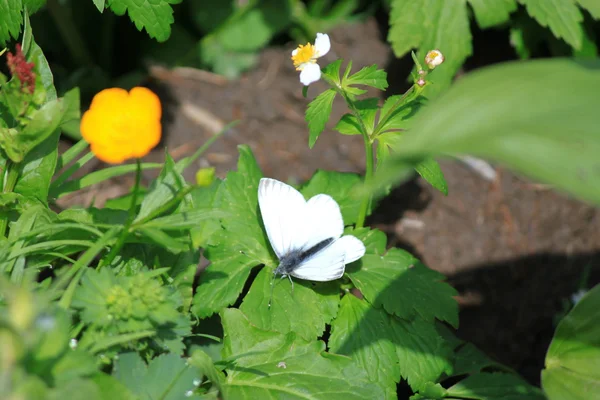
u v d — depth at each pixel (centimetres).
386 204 110
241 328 95
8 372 85
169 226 92
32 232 93
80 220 95
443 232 110
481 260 109
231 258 97
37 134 93
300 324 95
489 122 87
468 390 98
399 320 96
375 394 94
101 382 89
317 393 94
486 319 107
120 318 91
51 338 87
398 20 106
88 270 91
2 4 99
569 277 108
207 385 94
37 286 92
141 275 91
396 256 97
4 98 95
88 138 90
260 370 94
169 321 92
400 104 96
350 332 96
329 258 95
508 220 110
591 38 110
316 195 97
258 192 96
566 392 95
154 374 91
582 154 86
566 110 86
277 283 96
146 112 90
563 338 96
